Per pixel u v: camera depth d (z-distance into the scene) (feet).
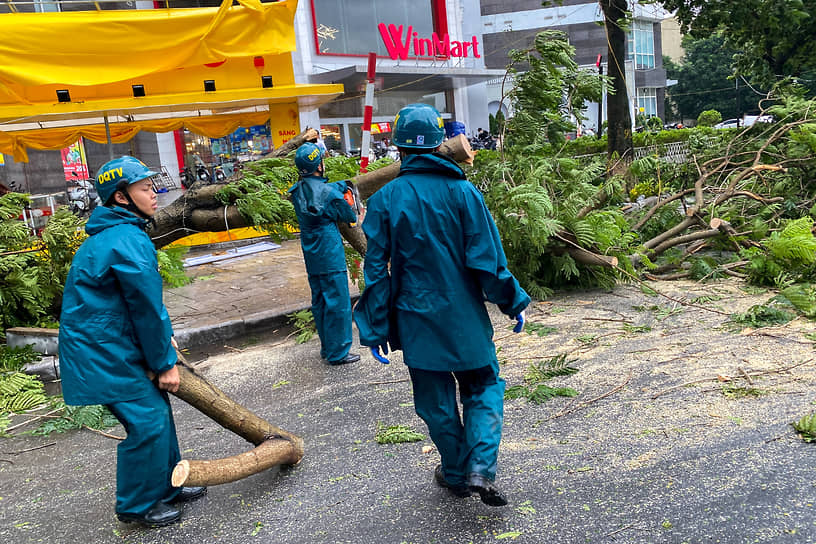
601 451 10.88
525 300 8.81
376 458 11.68
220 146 41.60
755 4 48.75
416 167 8.88
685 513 8.76
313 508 10.11
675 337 16.74
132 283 9.07
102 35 30.19
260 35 33.40
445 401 9.21
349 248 23.62
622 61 50.16
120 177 9.40
